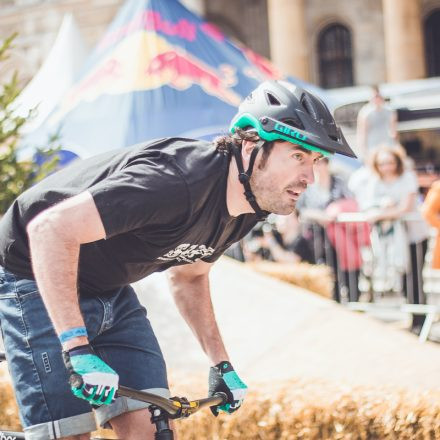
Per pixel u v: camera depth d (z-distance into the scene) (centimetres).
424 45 2927
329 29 3075
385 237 962
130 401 329
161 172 300
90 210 288
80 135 1057
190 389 515
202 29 1182
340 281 999
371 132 1385
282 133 306
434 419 441
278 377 591
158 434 309
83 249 323
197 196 303
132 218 292
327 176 1027
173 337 732
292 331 746
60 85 1217
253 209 319
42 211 319
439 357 668
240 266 883
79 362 286
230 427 482
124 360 332
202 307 379
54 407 323
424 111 1620
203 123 1061
